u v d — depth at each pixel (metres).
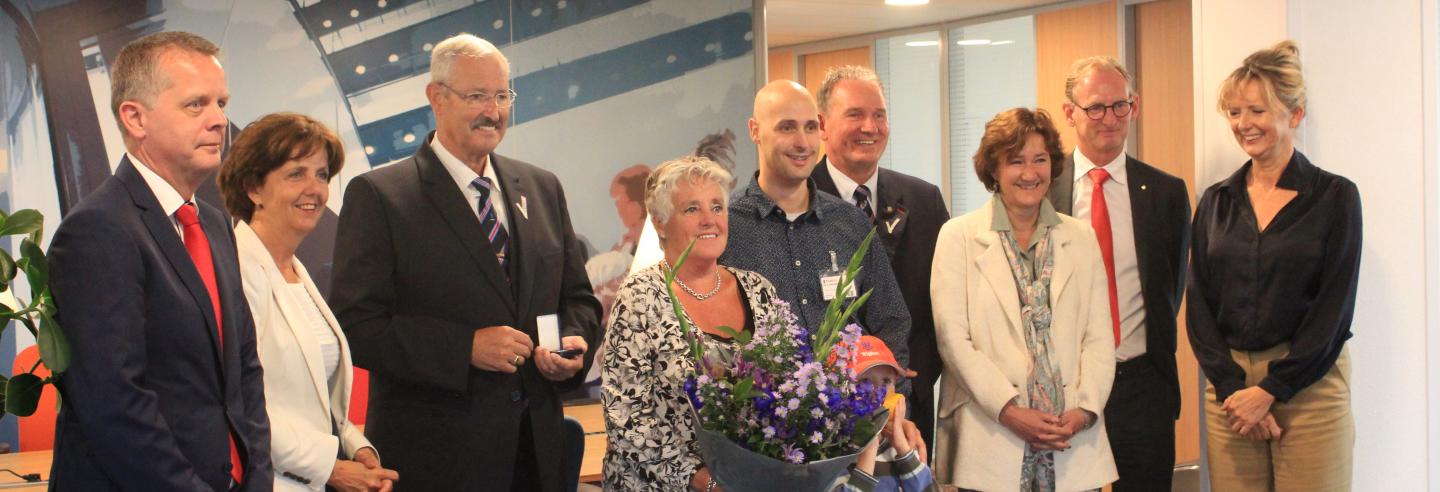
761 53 5.86
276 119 2.83
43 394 4.15
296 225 2.81
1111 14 6.59
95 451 2.17
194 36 2.35
